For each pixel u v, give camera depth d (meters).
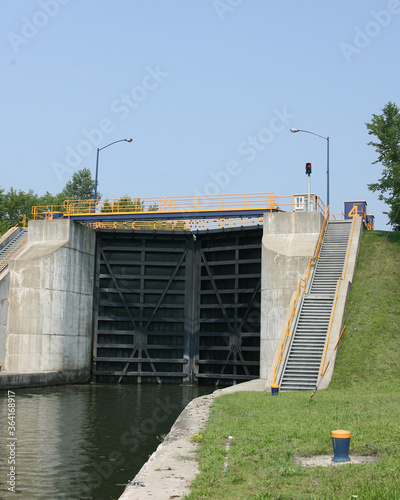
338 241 38.25
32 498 14.49
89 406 30.09
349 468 11.26
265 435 14.55
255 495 9.87
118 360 43.75
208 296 43.66
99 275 44.81
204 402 22.30
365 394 22.33
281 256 36.06
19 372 37.38
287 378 26.44
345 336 29.06
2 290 39.34
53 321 39.88
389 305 31.80
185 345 43.66
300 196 41.56
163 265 44.47
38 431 22.80
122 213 44.03
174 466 12.21
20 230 48.16
